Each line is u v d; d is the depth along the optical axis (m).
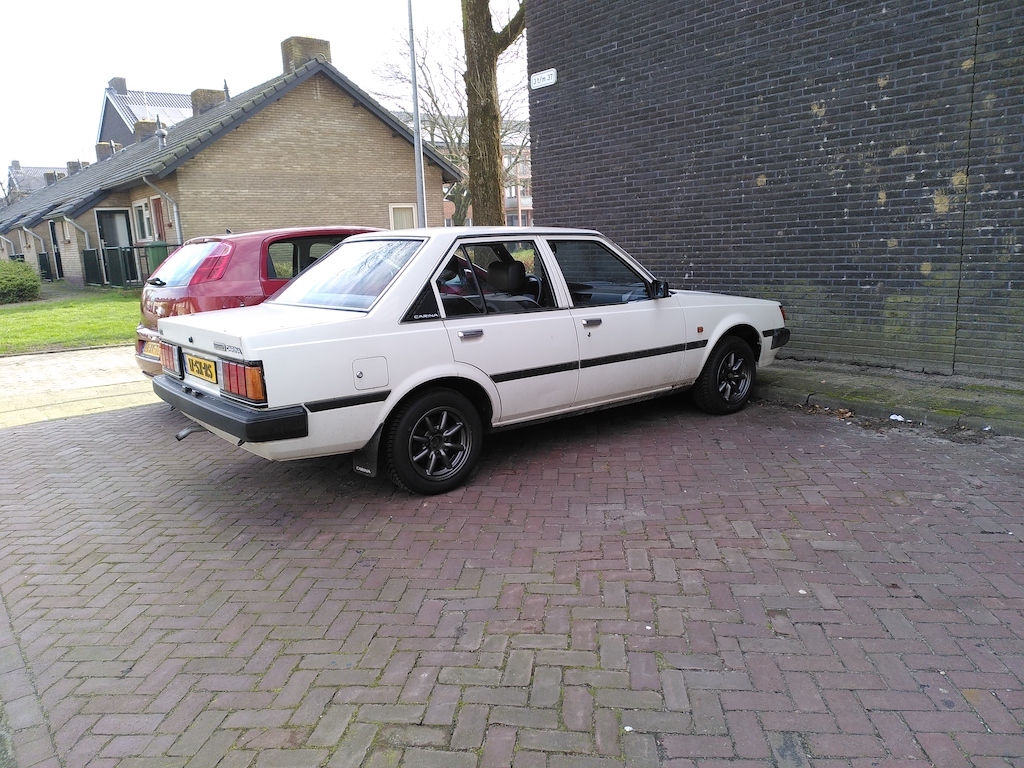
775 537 3.87
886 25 6.82
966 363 6.80
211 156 20.02
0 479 5.37
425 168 24.78
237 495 4.86
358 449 4.38
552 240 5.21
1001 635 2.93
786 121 7.69
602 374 5.31
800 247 7.80
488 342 4.68
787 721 2.47
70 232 25.42
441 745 2.43
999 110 6.25
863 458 5.06
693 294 6.10
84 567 3.88
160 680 2.86
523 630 3.09
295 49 24.44
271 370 3.87
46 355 10.57
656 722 2.49
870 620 3.06
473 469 5.08
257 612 3.34
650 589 3.38
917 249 6.94
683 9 8.36
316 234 6.98
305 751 2.43
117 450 6.00
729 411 6.33
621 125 9.27
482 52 11.73
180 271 6.53
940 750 2.32
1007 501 4.23
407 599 3.39
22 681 2.90
